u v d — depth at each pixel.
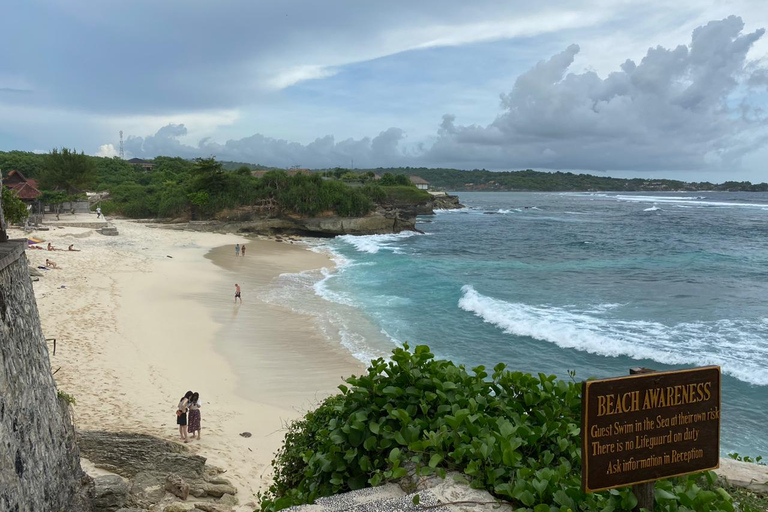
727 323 27.72
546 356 23.45
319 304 32.59
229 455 13.77
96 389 17.33
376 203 86.06
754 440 16.00
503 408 5.28
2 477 6.60
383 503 4.20
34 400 8.54
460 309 31.34
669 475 3.57
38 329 9.70
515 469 4.36
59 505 8.91
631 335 25.75
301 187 76.62
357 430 5.12
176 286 35.38
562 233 78.94
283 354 23.17
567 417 5.21
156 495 10.71
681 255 53.56
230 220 76.31
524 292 36.28
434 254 57.09
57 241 48.28
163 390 18.08
